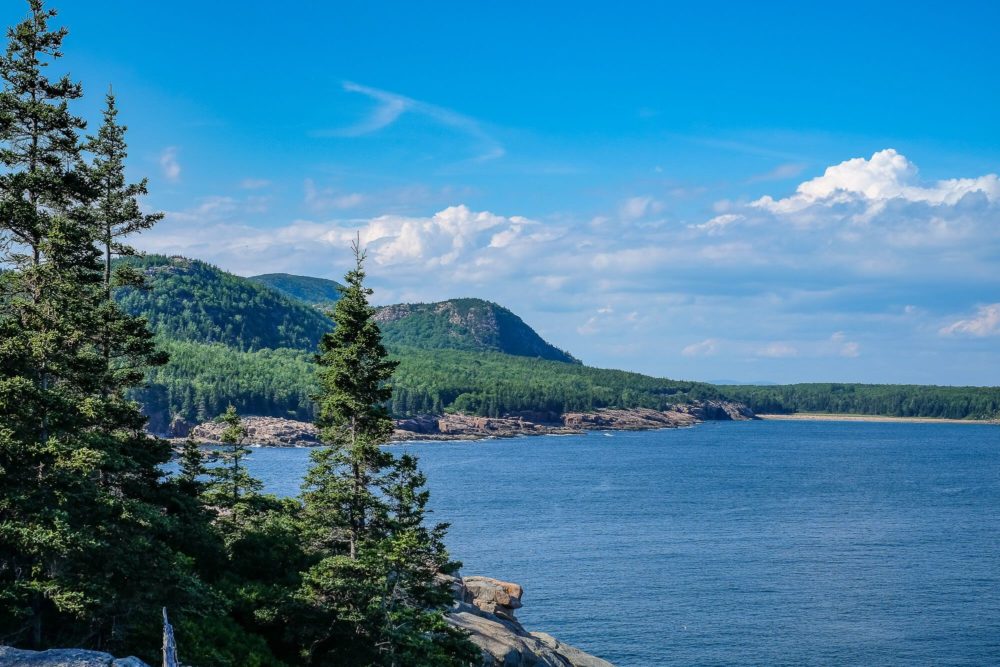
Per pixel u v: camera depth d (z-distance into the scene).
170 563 30.83
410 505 41.88
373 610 38.00
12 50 37.44
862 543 124.44
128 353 41.91
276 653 38.41
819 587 98.31
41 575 27.86
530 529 134.38
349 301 44.41
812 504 165.88
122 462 30.11
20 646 27.94
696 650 77.31
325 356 44.56
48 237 31.33
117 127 46.62
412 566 39.91
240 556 44.78
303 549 45.34
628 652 76.81
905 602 92.25
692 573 104.81
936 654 76.25
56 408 28.84
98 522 28.73
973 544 123.81
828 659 75.00
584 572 104.94
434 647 38.88
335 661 38.91
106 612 28.70
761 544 123.50
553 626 84.00
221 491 48.97
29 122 37.75
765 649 77.50
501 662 50.72
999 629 83.06
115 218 45.69
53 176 36.50
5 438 26.62
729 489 189.75
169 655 18.08
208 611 32.78
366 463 42.44
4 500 26.39
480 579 64.62
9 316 31.06
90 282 36.34
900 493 184.00
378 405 44.47
